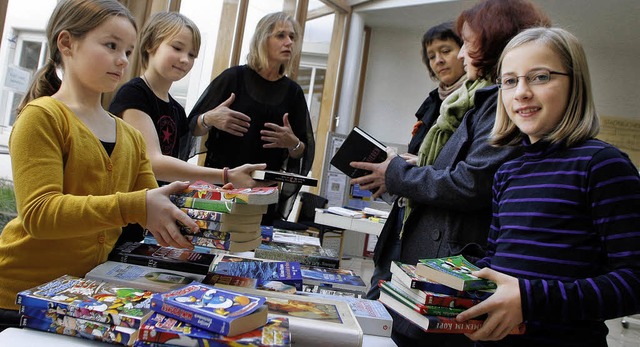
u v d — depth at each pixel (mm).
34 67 2320
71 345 757
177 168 1448
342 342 823
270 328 758
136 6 2869
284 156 2295
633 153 5906
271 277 1160
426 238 1371
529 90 963
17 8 2215
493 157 1191
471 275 878
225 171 1438
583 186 901
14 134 908
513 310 807
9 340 744
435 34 1872
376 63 6504
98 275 946
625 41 5578
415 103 6465
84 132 987
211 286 936
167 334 698
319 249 1615
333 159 1627
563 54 949
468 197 1227
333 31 5742
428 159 1514
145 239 1435
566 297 803
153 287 919
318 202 5184
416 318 853
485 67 1380
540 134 1004
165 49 1637
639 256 807
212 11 3656
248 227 991
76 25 965
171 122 1736
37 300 796
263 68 2223
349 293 1246
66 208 854
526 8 1327
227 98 2221
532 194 974
